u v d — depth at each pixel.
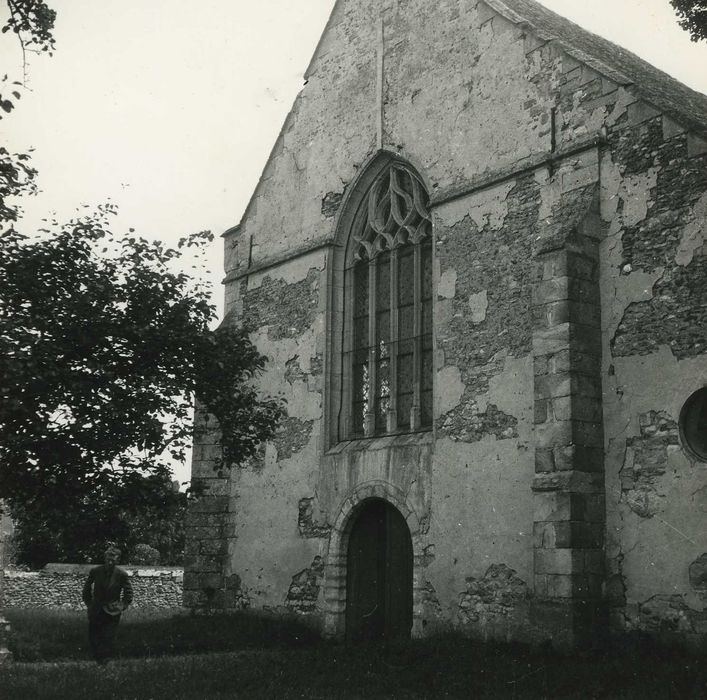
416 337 15.34
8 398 9.83
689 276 11.71
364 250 16.89
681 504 11.30
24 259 11.02
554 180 13.39
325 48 18.22
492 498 13.26
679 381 11.59
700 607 10.91
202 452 18.53
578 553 11.67
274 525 17.11
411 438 14.91
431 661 11.79
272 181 18.97
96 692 9.23
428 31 15.98
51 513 11.07
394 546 15.09
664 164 12.19
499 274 13.88
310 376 17.05
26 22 9.64
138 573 25.69
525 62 14.17
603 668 10.38
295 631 15.59
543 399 12.40
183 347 11.80
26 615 19.14
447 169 15.09
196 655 13.40
